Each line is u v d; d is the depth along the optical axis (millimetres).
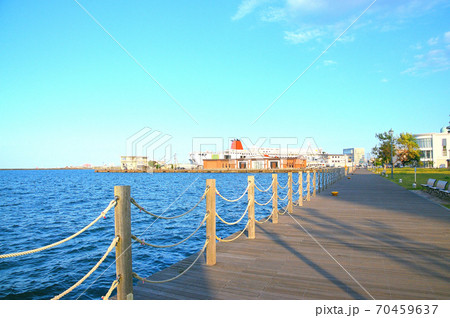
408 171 61656
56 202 29406
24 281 8039
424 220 10102
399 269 5484
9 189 48156
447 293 4453
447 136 87375
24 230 15547
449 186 19484
